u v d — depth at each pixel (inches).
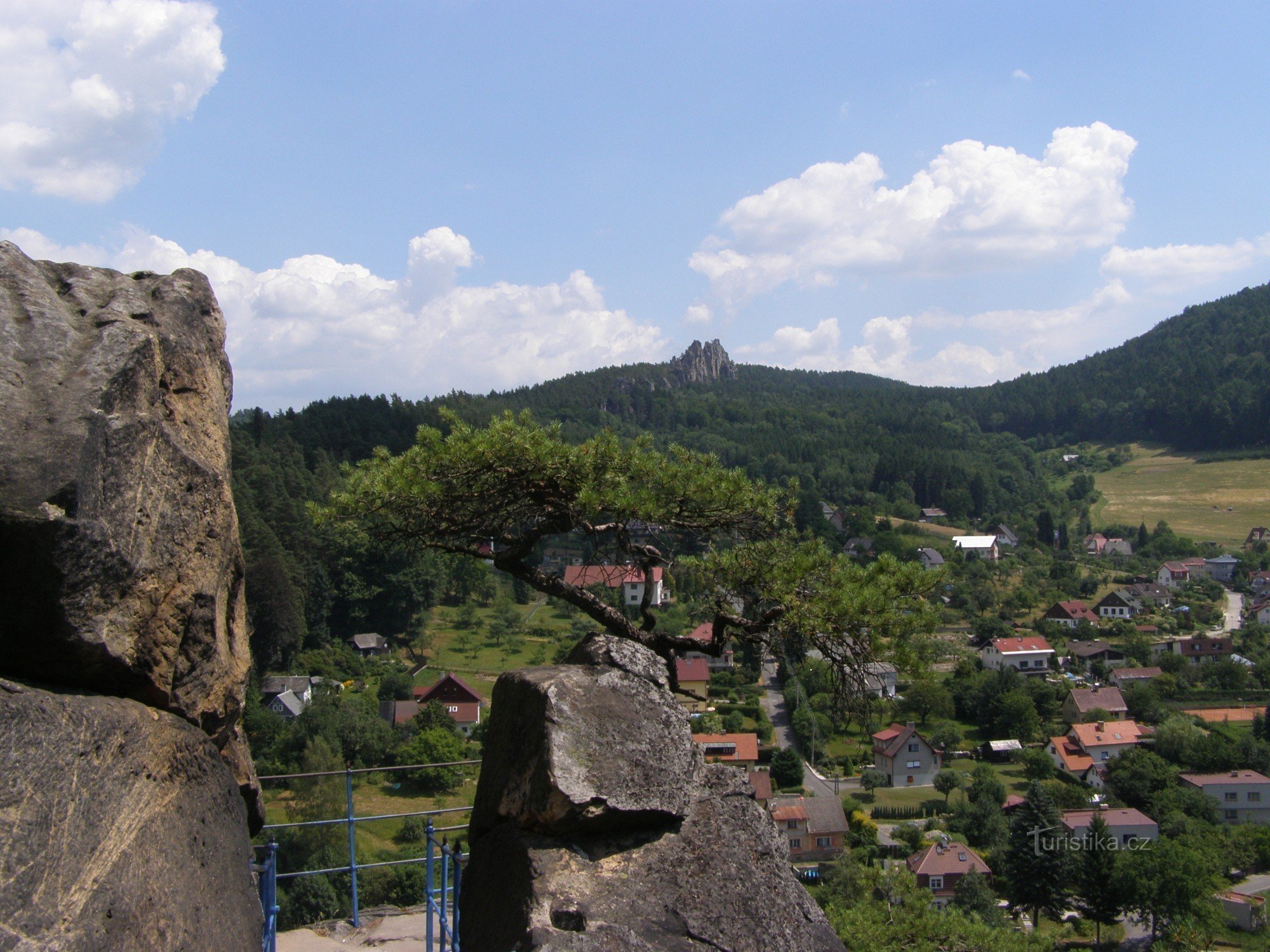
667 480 301.6
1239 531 5029.5
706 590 304.5
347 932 304.3
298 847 716.7
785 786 1649.9
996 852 1291.8
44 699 146.9
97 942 137.7
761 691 2151.8
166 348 196.7
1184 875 1025.5
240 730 224.8
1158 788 1646.2
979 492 5551.2
